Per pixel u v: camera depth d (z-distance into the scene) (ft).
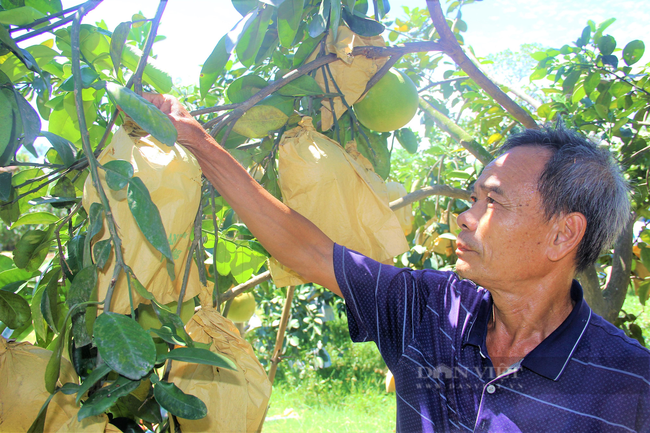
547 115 7.13
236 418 3.33
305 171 3.84
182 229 3.14
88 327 2.94
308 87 4.09
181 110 3.38
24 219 4.60
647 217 7.29
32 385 3.16
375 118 4.74
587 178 2.82
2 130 2.71
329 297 16.79
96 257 2.83
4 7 3.68
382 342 3.58
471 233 3.08
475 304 3.26
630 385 2.64
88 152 2.73
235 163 3.51
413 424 3.14
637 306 18.81
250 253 5.28
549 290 3.04
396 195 6.30
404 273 3.61
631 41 5.81
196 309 4.42
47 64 4.23
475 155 6.23
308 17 4.23
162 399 2.54
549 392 2.73
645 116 6.86
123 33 3.30
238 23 3.55
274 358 8.11
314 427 14.14
